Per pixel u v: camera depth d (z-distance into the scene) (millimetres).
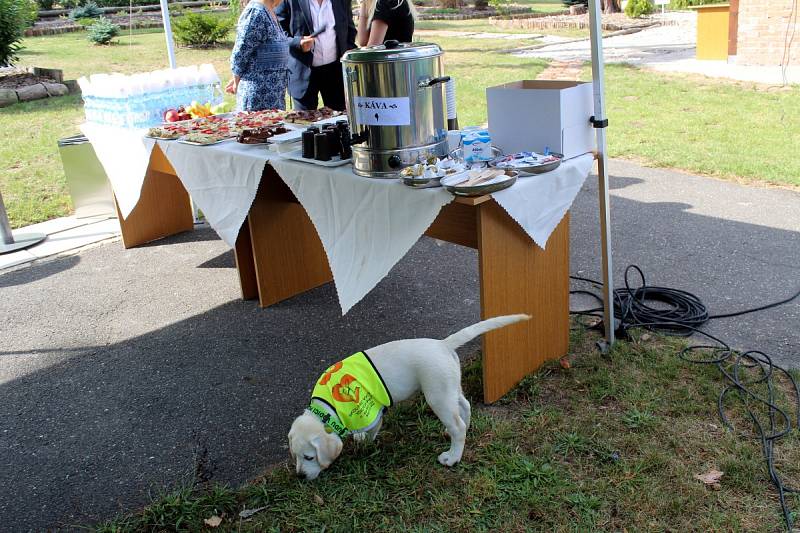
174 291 4457
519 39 17438
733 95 9141
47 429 3051
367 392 2496
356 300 2893
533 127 2928
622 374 3088
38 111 10336
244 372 3432
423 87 2785
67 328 4020
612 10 22844
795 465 2457
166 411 3135
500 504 2373
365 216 2920
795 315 3572
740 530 2191
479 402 2977
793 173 5922
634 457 2553
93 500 2578
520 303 2957
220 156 3682
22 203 6281
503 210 2748
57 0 24250
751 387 2934
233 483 2623
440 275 4441
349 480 2539
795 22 10344
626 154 6867
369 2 4344
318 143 3166
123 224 5152
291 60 5375
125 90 4543
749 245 4535
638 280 4145
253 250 4016
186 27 16297
